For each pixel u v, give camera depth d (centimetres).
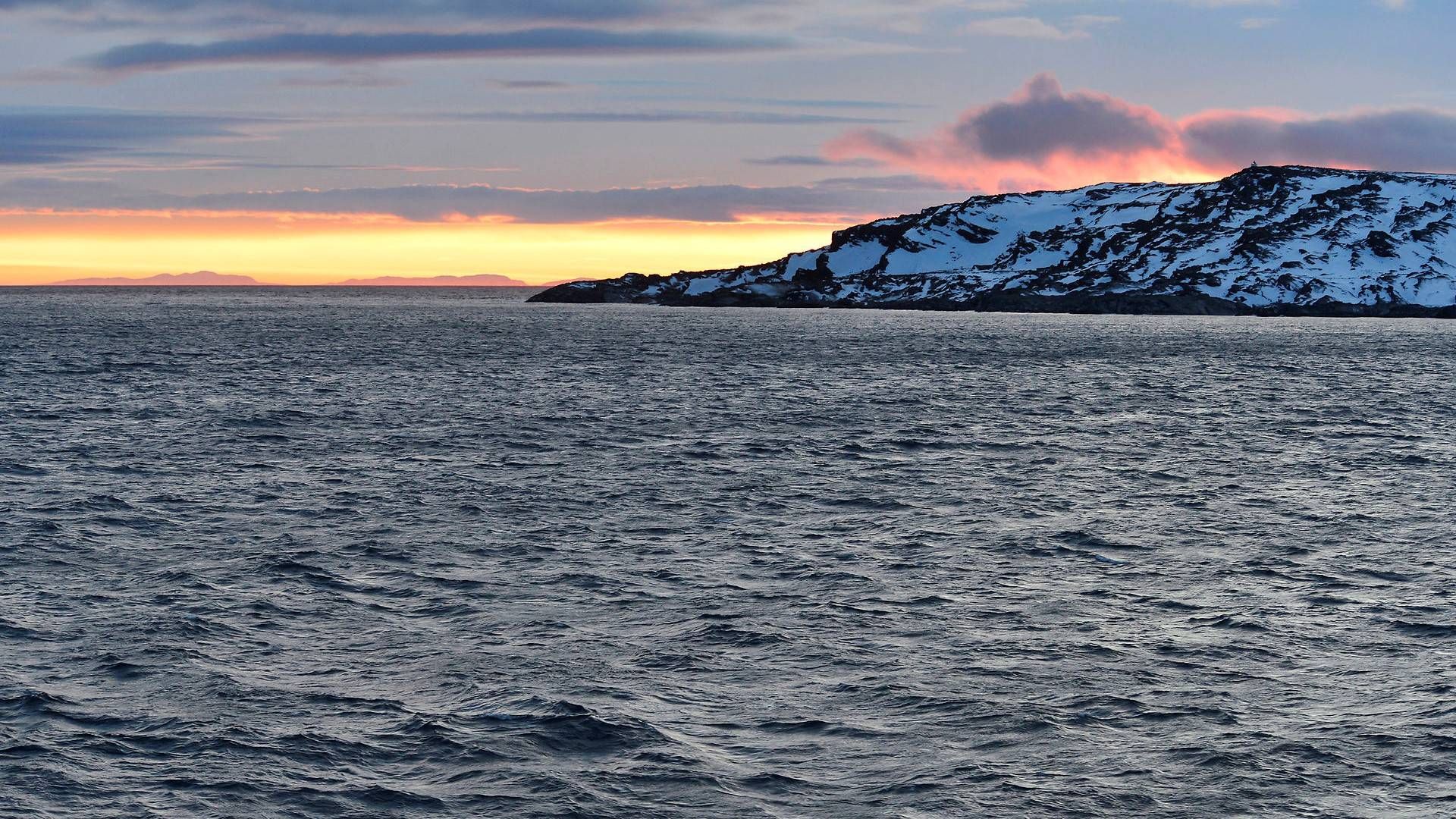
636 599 3372
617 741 2380
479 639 3011
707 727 2456
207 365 12200
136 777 2231
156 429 7019
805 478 5456
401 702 2578
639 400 9019
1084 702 2583
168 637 2981
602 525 4384
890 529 4331
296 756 2319
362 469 5606
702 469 5666
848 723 2477
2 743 2355
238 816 2100
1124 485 5281
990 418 7938
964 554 3934
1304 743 2370
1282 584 3534
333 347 15575
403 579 3581
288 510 4634
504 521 4441
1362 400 9344
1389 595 3409
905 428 7338
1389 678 2720
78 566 3706
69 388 9506
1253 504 4822
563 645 2955
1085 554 3928
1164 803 2142
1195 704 2567
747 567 3747
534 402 8806
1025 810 2119
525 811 2114
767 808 2130
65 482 5175
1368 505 4778
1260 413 8306
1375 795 2161
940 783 2214
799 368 12444
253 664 2816
